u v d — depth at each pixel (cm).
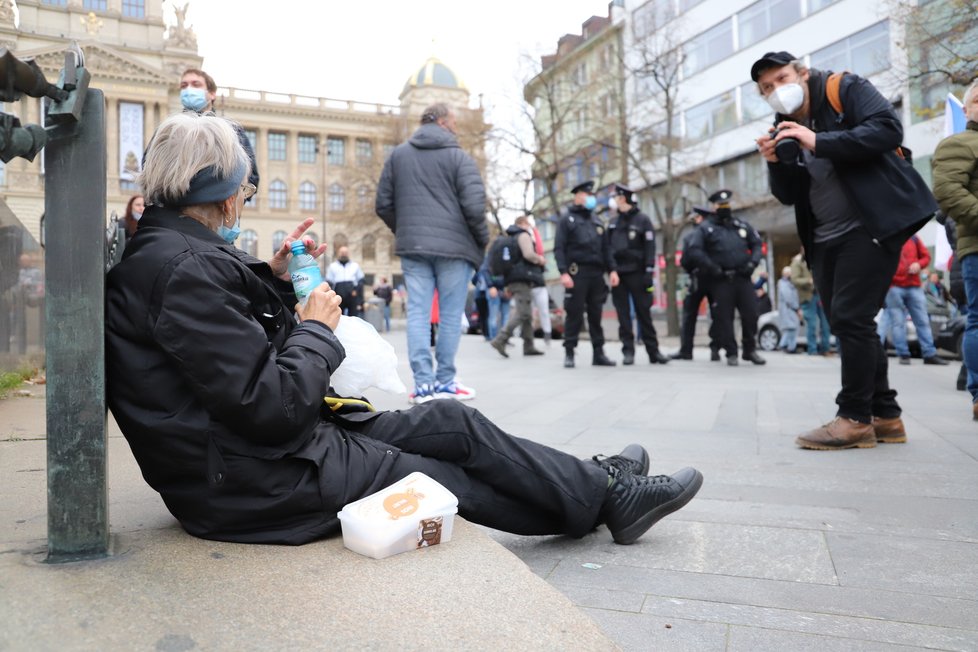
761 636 181
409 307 601
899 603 201
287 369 190
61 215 178
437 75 6938
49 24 6162
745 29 3134
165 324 179
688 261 988
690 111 3412
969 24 1487
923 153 2314
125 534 207
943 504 297
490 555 192
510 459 227
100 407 182
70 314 179
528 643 144
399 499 199
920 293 1035
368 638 145
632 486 246
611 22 2897
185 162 197
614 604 201
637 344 1597
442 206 584
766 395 653
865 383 408
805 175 420
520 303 1157
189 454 187
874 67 2558
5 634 142
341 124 7788
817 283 431
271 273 207
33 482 276
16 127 154
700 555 241
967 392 675
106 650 137
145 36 6712
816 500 306
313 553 191
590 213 962
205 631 146
